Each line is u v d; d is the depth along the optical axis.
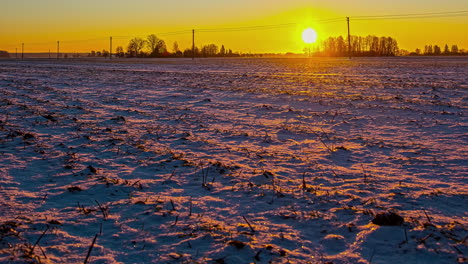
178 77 32.28
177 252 3.98
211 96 18.80
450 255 3.91
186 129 10.88
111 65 62.41
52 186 6.04
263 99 17.66
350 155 8.21
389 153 8.38
